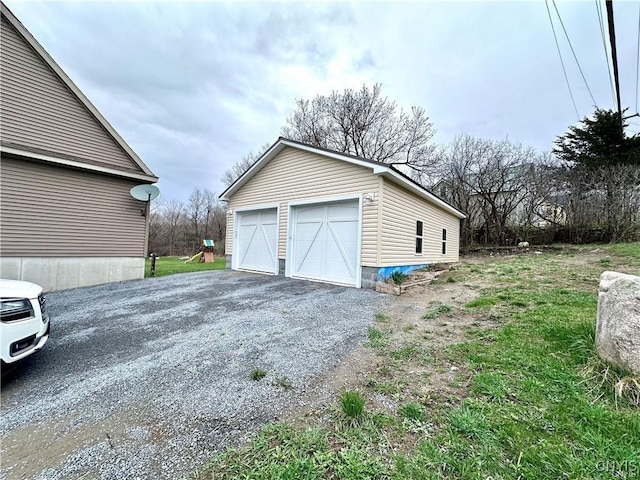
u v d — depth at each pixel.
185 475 1.69
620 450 1.70
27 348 2.93
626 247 10.56
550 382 2.48
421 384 2.62
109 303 5.93
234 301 6.01
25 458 1.87
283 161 9.41
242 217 11.02
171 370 3.07
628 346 2.44
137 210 8.85
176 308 5.52
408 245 8.87
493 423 2.00
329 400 2.44
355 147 20.75
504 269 8.65
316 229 8.52
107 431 2.12
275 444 1.92
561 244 13.98
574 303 4.53
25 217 7.00
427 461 1.70
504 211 16.48
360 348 3.54
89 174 7.98
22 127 6.92
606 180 13.07
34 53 7.12
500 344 3.34
